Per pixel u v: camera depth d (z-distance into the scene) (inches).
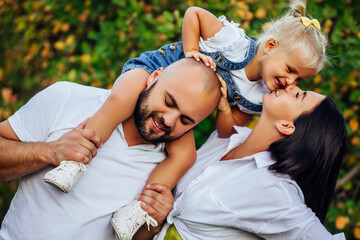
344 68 116.2
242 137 77.9
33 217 69.5
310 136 69.5
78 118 73.8
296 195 68.2
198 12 82.7
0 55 175.8
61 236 68.4
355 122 120.2
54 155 67.9
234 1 116.6
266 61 80.7
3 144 70.6
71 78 130.0
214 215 68.7
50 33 155.9
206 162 78.9
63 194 69.2
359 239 123.7
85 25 147.6
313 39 78.4
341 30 116.0
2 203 150.0
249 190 67.9
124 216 67.9
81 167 67.2
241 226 68.4
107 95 75.8
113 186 71.2
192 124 68.7
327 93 117.6
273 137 71.6
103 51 125.0
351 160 131.3
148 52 84.4
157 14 129.3
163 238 73.3
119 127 72.2
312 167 69.8
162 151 76.2
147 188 70.9
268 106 72.1
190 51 79.9
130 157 72.5
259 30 112.2
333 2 119.9
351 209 120.0
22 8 164.4
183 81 66.9
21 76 178.7
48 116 73.4
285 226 66.7
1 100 161.8
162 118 66.6
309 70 79.0
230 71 83.5
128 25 121.1
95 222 69.8
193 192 71.3
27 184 72.1
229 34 81.3
